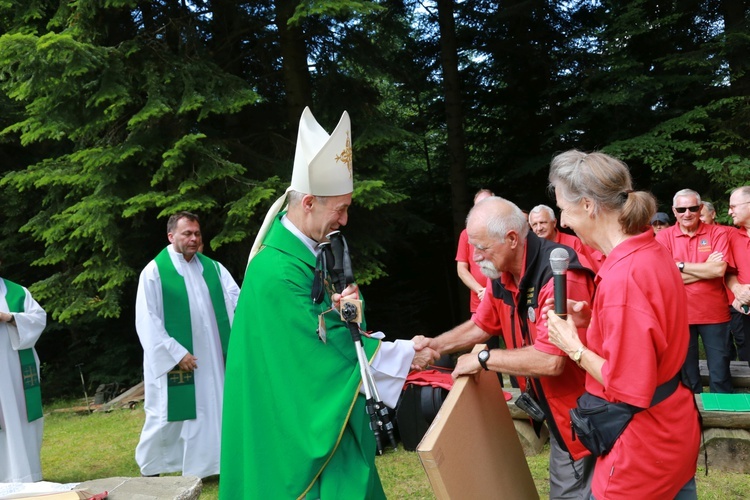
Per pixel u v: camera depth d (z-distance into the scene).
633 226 2.05
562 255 2.15
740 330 5.80
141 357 10.27
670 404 2.00
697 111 9.38
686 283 5.11
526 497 2.76
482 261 2.49
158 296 4.80
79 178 7.80
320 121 9.30
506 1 11.62
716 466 4.35
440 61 12.55
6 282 4.96
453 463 2.08
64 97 7.71
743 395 4.61
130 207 7.57
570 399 2.48
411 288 13.76
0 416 4.69
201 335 4.89
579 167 2.12
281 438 2.34
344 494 2.35
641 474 2.00
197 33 8.48
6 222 10.40
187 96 7.55
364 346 2.52
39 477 4.93
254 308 2.43
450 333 2.87
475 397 2.51
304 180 2.48
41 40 6.81
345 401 2.35
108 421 7.72
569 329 2.12
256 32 9.46
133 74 7.73
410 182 13.62
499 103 12.36
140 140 7.66
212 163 7.73
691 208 5.09
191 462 4.80
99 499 2.80
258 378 2.41
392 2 10.95
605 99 9.66
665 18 9.39
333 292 2.51
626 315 1.94
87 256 9.38
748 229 4.93
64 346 11.18
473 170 12.70
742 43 9.38
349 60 9.44
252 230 7.82
